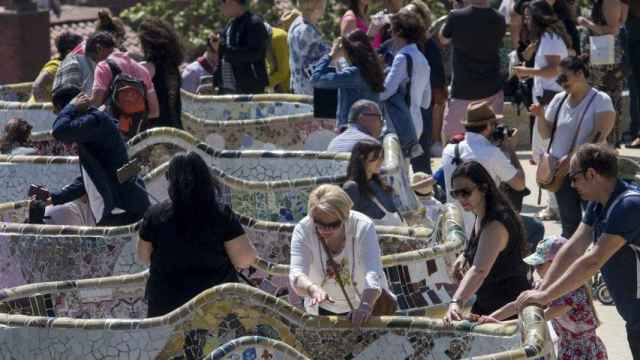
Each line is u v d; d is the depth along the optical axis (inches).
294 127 563.2
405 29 546.9
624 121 746.8
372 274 311.7
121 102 481.4
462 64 594.6
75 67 536.7
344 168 462.9
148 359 304.0
